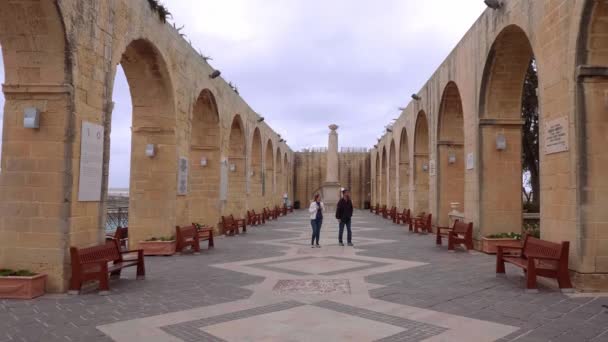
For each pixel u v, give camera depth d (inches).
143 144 542.6
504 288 326.0
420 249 562.6
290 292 314.5
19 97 318.7
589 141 314.7
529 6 393.4
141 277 368.5
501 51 490.0
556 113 343.9
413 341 209.8
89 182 339.6
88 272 312.3
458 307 271.9
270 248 575.8
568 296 299.9
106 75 366.0
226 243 634.8
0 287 294.2
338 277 371.6
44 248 313.6
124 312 261.9
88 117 339.9
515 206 532.1
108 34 370.6
